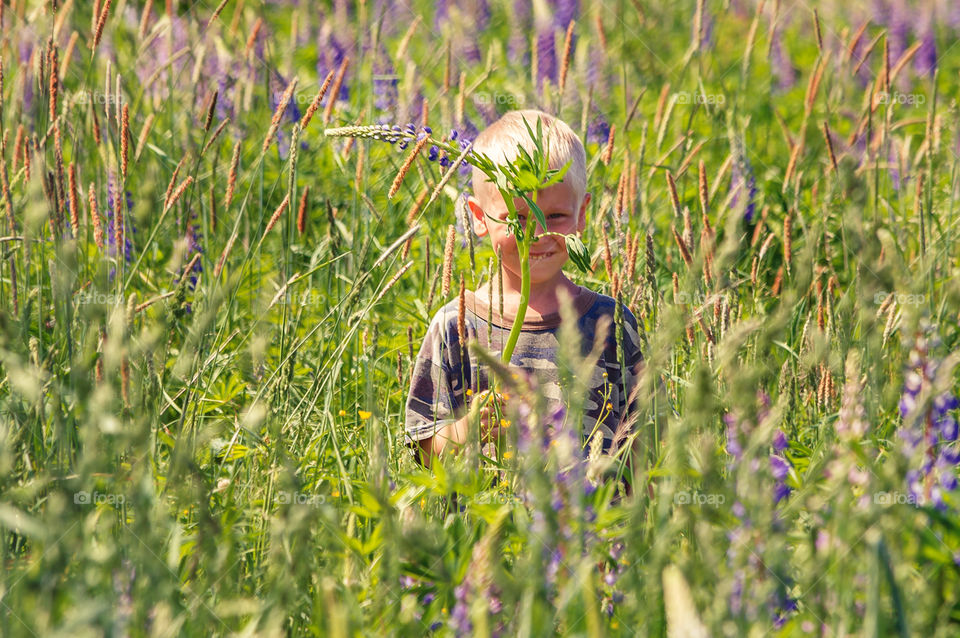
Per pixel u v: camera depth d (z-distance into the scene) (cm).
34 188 530
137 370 491
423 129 604
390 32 1700
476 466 483
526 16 1681
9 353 436
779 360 695
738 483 389
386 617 409
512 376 365
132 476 383
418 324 821
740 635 349
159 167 968
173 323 502
